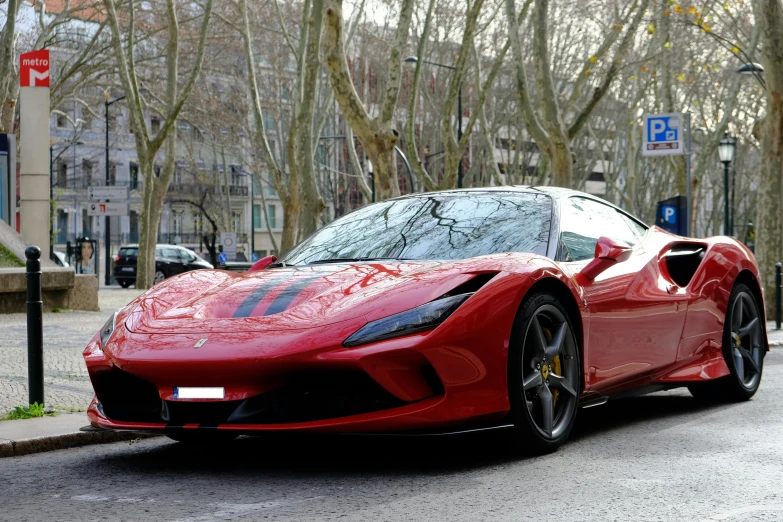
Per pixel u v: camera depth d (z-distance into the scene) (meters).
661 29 23.67
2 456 4.40
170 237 59.09
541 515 3.04
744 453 4.14
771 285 15.54
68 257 42.53
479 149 38.59
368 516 3.04
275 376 3.61
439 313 3.69
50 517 3.16
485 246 4.50
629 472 3.73
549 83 18.34
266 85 41.22
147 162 24.75
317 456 4.16
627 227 5.33
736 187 48.22
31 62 15.60
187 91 23.83
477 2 22.20
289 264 4.73
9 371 7.25
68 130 54.81
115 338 3.98
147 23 33.62
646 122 15.05
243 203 63.19
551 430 4.12
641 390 5.04
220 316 3.92
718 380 5.75
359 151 48.81
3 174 16.20
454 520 2.98
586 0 33.31
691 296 5.38
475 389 3.74
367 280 4.01
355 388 3.66
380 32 37.97
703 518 3.00
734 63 34.66
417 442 4.44
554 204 4.80
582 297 4.36
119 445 4.74
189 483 3.67
